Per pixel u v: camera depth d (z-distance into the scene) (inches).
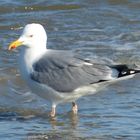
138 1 946.7
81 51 756.0
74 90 570.6
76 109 594.2
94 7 925.8
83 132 544.1
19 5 924.6
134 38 813.9
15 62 713.0
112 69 566.3
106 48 772.0
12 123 566.9
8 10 908.6
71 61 576.7
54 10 916.0
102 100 629.3
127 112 594.6
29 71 580.4
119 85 669.3
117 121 570.6
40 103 625.0
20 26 844.6
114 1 947.3
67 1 944.3
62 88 570.3
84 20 874.1
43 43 587.2
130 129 550.3
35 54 583.2
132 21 878.4
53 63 577.0
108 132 542.9
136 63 727.7
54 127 557.3
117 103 620.4
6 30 829.2
